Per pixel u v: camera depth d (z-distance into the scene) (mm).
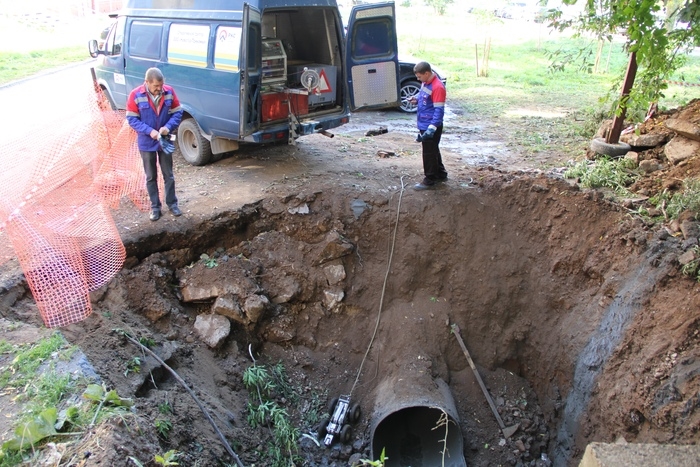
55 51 22469
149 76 6371
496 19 19750
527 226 7754
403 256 7730
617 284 6656
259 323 7266
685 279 5859
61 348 4953
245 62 7410
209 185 8250
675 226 6652
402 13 30734
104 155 7750
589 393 6355
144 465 3926
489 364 7605
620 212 7141
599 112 11211
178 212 7270
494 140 10938
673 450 3473
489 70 19656
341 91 9016
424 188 8047
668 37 6801
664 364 5441
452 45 24625
